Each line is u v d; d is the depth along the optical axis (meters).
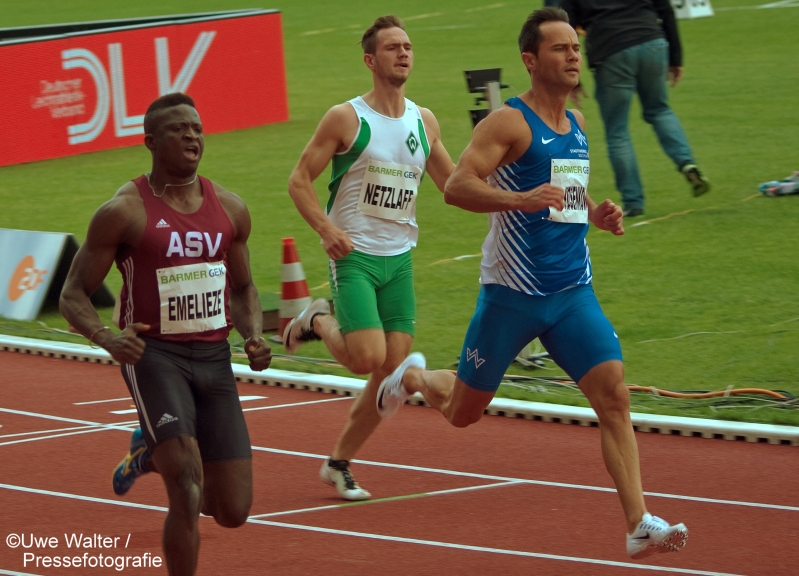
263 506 20.19
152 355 15.49
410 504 20.20
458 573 17.08
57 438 24.30
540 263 17.31
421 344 30.22
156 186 15.50
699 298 33.25
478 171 17.05
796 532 18.64
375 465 22.44
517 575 17.00
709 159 53.50
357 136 20.00
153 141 15.33
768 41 90.50
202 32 65.38
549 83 17.20
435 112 67.88
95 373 29.56
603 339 17.11
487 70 27.47
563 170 17.33
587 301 17.53
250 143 62.44
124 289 15.66
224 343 16.09
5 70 57.34
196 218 15.56
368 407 20.38
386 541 18.42
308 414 26.00
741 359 28.11
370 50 20.22
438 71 84.06
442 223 45.22
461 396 18.41
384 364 20.41
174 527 14.81
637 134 61.94
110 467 22.41
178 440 15.00
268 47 68.56
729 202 45.25
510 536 18.59
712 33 96.56
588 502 20.17
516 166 17.33
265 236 43.03
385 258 20.28
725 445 23.28
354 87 79.56
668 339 29.88
